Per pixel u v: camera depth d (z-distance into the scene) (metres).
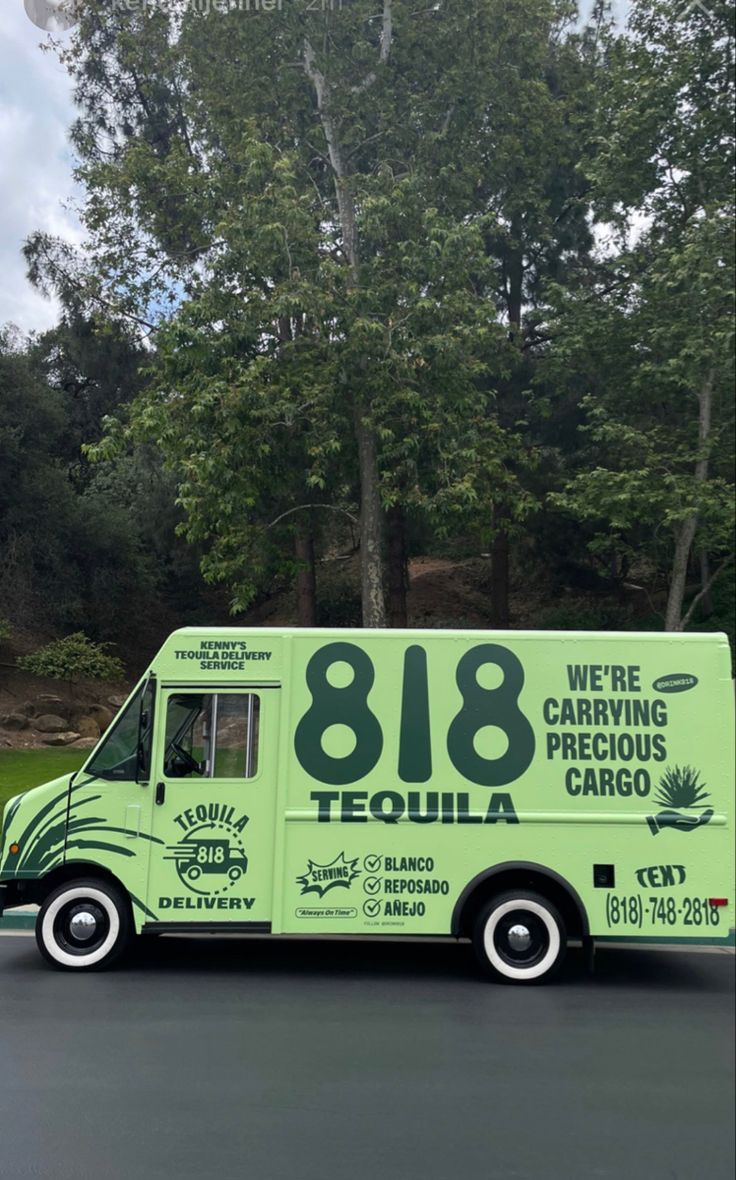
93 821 7.37
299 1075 5.28
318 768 7.28
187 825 7.30
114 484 32.72
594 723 7.29
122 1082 5.16
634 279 16.88
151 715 7.40
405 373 15.79
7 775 16.88
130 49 22.47
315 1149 4.37
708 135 15.65
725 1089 5.11
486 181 20.31
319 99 18.47
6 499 27.69
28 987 6.98
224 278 17.02
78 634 25.73
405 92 18.89
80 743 22.17
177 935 8.75
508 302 22.56
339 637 7.41
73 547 29.11
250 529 17.47
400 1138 4.50
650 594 26.41
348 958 8.01
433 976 7.43
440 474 16.00
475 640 7.38
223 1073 5.30
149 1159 4.29
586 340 17.34
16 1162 4.25
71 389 35.09
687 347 14.73
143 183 19.92
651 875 7.16
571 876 7.16
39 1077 5.23
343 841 7.21
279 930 7.15
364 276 16.59
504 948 7.22
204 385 15.93
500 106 19.55
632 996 6.88
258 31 18.30
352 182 17.59
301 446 16.80
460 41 18.53
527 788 7.23
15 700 25.53
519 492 18.36
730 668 7.34
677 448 15.88
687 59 15.29
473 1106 4.88
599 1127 4.62
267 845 7.27
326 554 31.34
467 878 7.18
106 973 7.41
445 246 15.88
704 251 14.57
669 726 7.29
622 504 15.16
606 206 17.34
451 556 33.44
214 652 7.43
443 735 7.29
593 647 7.37
